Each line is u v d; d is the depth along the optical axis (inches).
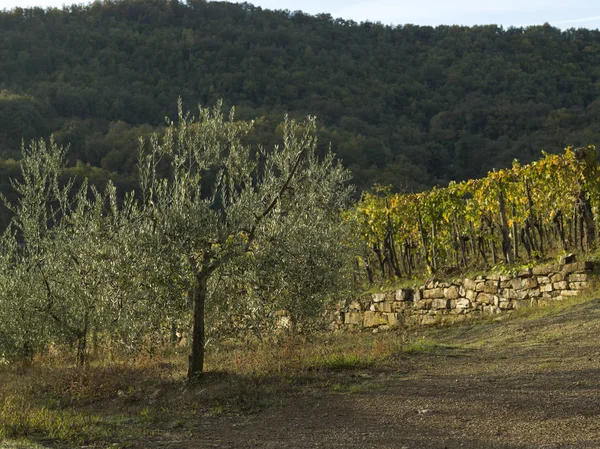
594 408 242.8
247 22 4977.9
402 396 309.1
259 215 402.6
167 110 3563.0
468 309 620.7
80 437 279.6
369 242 852.0
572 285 534.0
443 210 771.4
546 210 674.2
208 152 404.5
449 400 288.8
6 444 258.1
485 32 4303.6
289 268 456.8
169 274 380.2
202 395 349.1
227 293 429.4
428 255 797.2
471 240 789.9
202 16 4968.0
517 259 669.3
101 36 4441.4
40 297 541.6
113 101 3489.2
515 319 530.6
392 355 434.0
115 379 419.2
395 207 833.5
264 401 328.5
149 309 406.0
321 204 520.7
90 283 491.8
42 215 549.6
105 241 446.0
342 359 408.8
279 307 471.5
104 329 510.0
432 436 234.8
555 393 274.7
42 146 546.3
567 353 362.6
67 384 428.8
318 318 532.7
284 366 409.7
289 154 460.1
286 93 3636.8
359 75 3993.6
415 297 674.8
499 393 289.4
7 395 390.3
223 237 379.2
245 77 3801.7
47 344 571.8
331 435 253.9
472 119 3107.8
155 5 4931.1
